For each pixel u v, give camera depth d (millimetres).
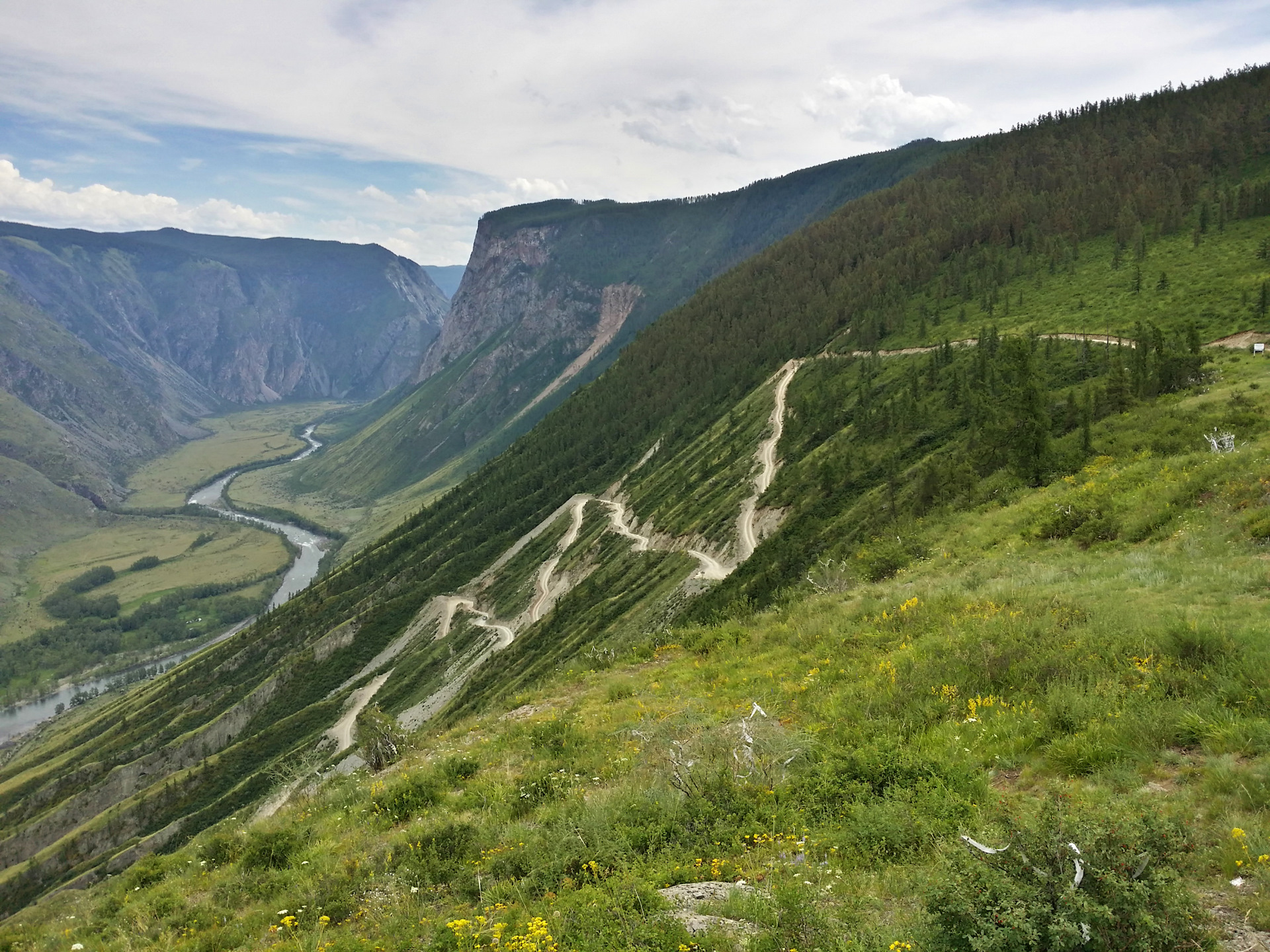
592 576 117000
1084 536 31000
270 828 18891
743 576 71500
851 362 128125
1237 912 7805
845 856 11141
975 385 81812
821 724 16766
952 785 12297
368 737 24656
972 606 23234
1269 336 66125
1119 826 8195
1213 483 29875
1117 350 70625
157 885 18531
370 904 13266
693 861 12094
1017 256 134625
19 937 17562
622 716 21672
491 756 20344
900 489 62719
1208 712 12375
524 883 12289
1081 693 14422
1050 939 7254
